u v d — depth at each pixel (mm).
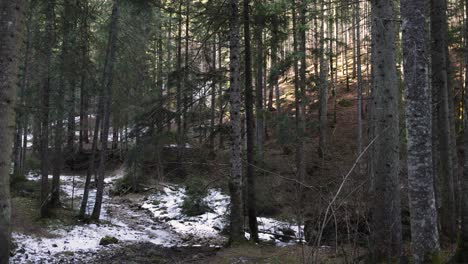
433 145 12484
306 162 18672
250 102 12125
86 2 13875
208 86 11734
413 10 5391
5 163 3783
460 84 22203
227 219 14555
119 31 15227
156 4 11516
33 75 14859
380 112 6953
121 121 15961
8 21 3854
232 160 11141
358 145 19812
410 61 5395
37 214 13984
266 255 9367
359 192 5422
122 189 20688
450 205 10680
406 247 9203
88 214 15406
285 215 12688
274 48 12617
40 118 14047
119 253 10500
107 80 15711
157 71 20266
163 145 11461
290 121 16484
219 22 11922
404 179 12992
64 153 19266
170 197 18781
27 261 8922
